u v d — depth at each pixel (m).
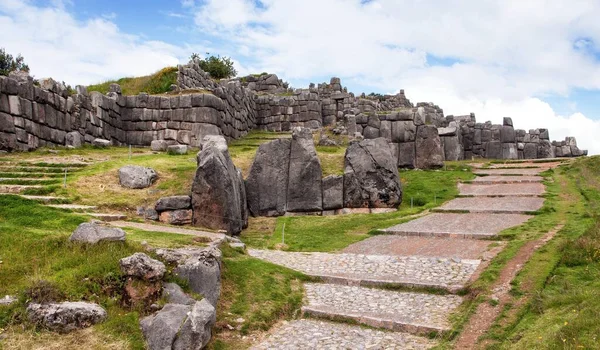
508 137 33.38
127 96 27.94
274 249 15.36
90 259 9.61
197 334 8.30
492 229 15.43
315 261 13.79
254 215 19.64
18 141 20.67
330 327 10.01
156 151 24.52
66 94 23.78
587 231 12.94
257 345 9.22
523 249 12.55
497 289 10.32
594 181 21.69
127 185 17.55
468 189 22.36
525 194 20.22
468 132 33.75
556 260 11.35
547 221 15.59
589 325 7.59
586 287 9.76
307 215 19.64
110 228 10.54
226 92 28.91
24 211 12.63
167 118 27.23
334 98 39.25
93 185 17.22
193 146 26.45
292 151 20.34
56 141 23.00
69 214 13.05
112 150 24.25
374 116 28.38
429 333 9.34
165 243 11.59
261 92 43.03
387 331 9.69
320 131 30.11
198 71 32.41
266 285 11.47
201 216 16.41
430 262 12.93
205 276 9.91
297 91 39.25
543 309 9.02
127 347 7.98
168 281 9.48
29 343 7.77
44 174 17.72
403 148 27.09
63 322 8.13
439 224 16.72
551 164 26.84
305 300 11.26
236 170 18.69
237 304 10.52
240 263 12.34
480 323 9.11
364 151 20.77
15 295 8.63
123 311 8.76
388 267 12.86
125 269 9.20
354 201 20.02
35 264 9.62
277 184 19.92
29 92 21.28
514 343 8.11
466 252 13.50
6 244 10.20
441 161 26.50
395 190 20.20
